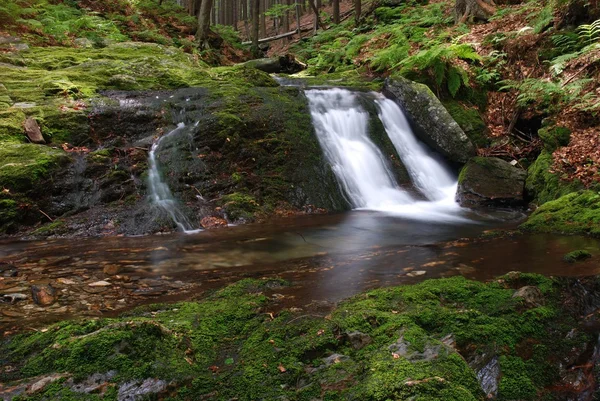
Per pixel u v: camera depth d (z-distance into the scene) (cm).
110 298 352
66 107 747
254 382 231
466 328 272
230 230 594
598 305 318
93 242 529
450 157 871
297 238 551
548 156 778
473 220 661
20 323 304
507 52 1062
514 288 339
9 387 216
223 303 321
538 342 274
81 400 209
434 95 904
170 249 498
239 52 2081
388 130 905
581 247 470
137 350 238
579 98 810
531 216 618
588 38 950
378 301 309
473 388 219
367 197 776
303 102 884
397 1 1933
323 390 221
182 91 898
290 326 277
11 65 946
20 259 456
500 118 962
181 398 221
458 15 1418
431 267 417
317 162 779
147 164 682
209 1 1803
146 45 1236
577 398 245
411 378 214
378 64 1214
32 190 589
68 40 1217
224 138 737
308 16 3625
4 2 1177
